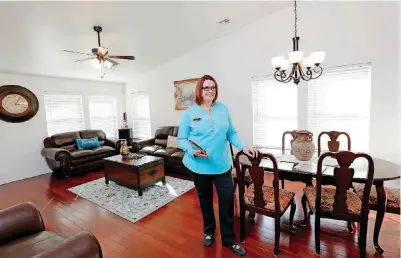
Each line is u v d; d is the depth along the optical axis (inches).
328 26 122.1
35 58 142.9
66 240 42.8
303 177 78.7
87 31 119.3
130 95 240.7
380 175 67.6
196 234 85.4
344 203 66.6
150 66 202.7
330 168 79.0
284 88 143.5
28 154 171.5
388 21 107.0
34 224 60.2
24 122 169.3
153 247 78.5
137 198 120.4
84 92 211.0
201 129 69.3
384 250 71.6
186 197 120.3
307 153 84.8
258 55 147.9
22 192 138.1
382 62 110.2
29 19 100.0
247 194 82.2
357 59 116.1
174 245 79.1
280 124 147.6
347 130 124.9
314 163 86.3
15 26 103.4
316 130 134.0
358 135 122.1
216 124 69.6
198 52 177.0
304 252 72.5
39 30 110.4
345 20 117.4
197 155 65.6
